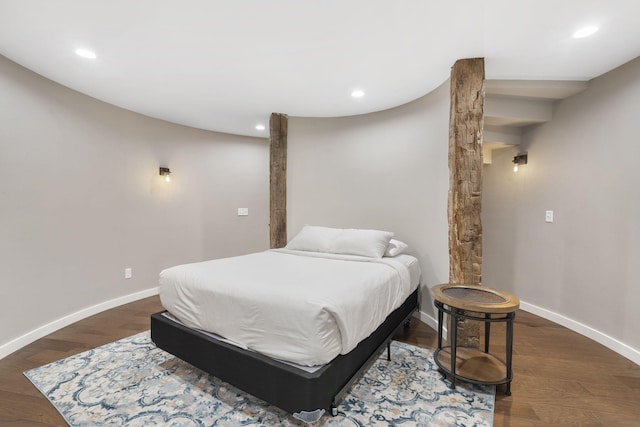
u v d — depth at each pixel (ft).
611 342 7.89
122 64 7.75
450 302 5.95
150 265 12.43
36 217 8.34
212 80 8.76
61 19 5.87
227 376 5.43
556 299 9.73
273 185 12.14
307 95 9.93
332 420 5.19
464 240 7.50
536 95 9.31
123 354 7.54
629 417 5.34
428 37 6.51
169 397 5.84
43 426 5.07
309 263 8.13
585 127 8.76
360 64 7.76
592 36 6.36
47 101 8.63
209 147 14.70
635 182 7.40
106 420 5.20
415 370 6.83
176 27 6.16
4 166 7.50
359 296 5.65
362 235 9.42
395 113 10.88
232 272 6.74
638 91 7.32
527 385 6.28
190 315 6.18
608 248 8.07
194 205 14.16
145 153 12.14
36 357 7.35
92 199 10.13
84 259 9.87
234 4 5.46
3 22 5.96
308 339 4.69
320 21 5.98
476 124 7.39
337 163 12.16
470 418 5.27
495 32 6.28
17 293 7.80
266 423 5.16
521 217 11.09
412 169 10.29
